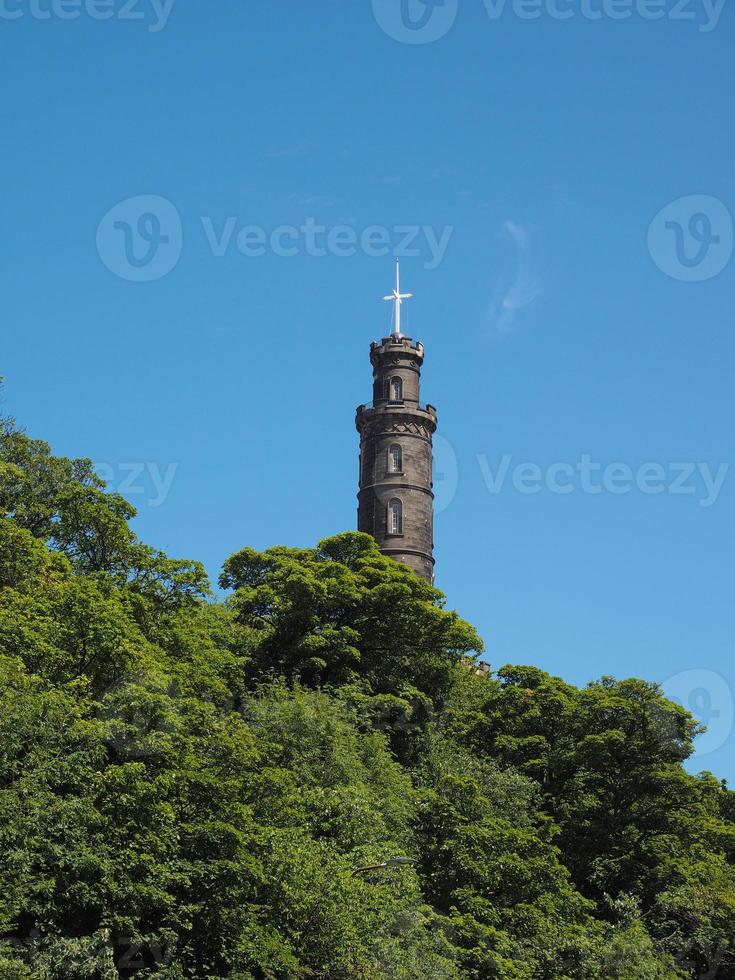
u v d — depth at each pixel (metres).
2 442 64.06
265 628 75.19
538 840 59.38
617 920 63.38
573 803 72.25
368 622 78.25
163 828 38.78
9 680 39.41
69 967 34.41
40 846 35.75
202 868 39.25
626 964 54.69
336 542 83.50
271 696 61.06
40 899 35.97
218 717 46.44
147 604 54.31
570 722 74.19
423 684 78.62
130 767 37.94
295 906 42.31
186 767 41.09
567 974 54.16
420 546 112.88
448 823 58.41
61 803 35.91
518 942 54.38
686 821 71.62
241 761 43.75
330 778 54.12
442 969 46.97
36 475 63.94
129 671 44.88
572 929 56.06
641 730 72.31
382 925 45.44
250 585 82.06
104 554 60.66
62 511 60.47
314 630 75.75
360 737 61.75
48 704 38.75
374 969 43.28
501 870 57.62
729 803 83.81
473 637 78.69
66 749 38.72
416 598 78.38
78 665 44.69
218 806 41.47
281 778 45.56
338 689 69.12
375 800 55.09
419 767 68.06
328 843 48.03
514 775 67.06
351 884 43.81
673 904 63.97
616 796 71.81
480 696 81.25
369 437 115.88
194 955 39.84
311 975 42.56
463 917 53.06
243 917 40.56
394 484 113.81
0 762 37.06
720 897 63.62
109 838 37.66
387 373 117.31
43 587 49.44
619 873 68.25
